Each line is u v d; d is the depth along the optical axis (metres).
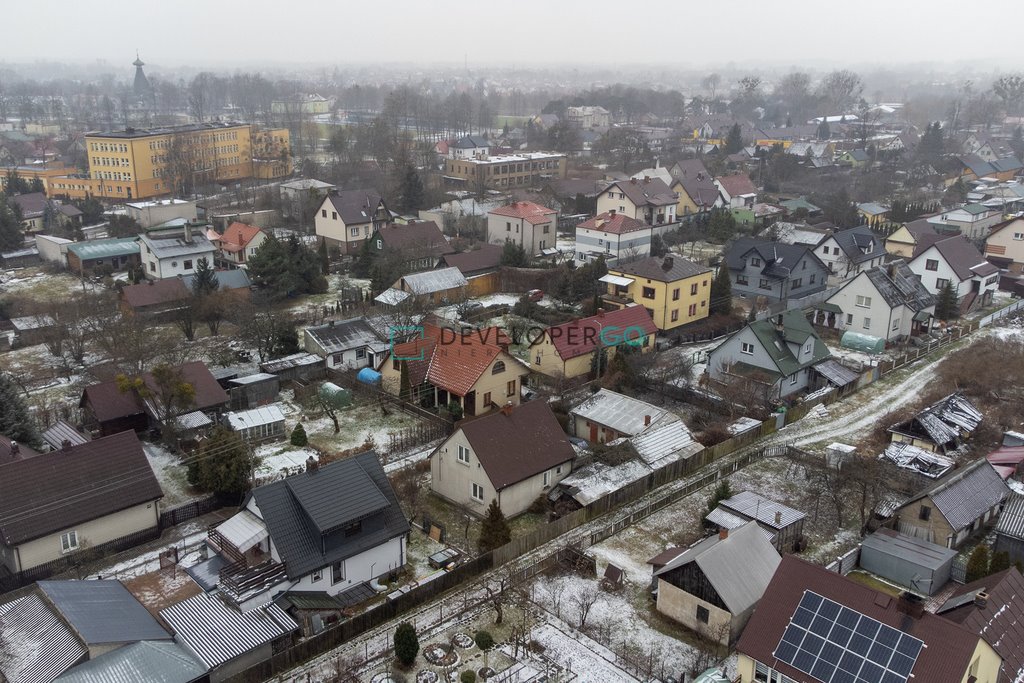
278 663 32.59
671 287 71.94
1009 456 48.91
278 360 62.91
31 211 113.06
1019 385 61.94
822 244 90.44
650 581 39.38
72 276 92.19
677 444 50.28
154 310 74.69
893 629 28.56
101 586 35.00
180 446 51.09
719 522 42.19
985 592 31.25
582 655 34.16
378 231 92.00
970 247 86.00
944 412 54.31
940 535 41.12
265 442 52.91
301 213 112.50
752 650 30.25
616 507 45.66
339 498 37.66
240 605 34.16
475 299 82.19
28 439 47.19
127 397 53.25
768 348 59.78
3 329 73.94
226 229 106.12
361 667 33.19
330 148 182.00
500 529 40.22
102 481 40.53
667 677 32.66
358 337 65.81
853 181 152.12
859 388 62.94
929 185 149.62
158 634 32.50
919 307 74.50
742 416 56.78
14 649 30.98
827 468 48.59
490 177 148.00
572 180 136.12
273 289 82.06
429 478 48.91
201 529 43.03
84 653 30.30
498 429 45.25
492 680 32.41
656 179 117.00
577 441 52.66
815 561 41.03
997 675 29.31
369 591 37.94
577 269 82.81
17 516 37.75
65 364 64.19
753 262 81.94
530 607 37.19
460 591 38.25
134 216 110.25
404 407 57.41
